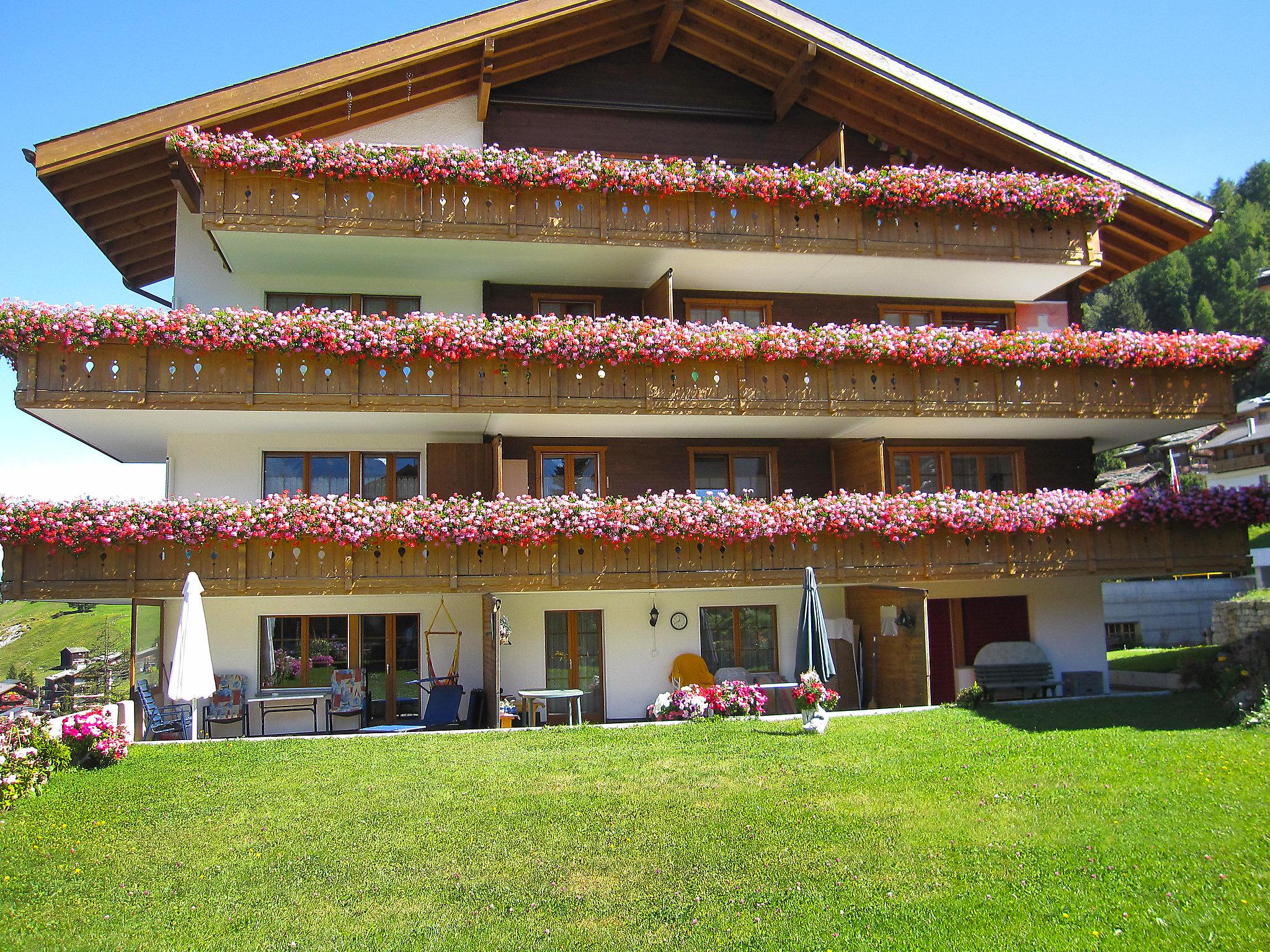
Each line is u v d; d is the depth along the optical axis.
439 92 19.22
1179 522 19.84
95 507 15.53
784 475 20.81
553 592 18.86
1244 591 35.06
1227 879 9.00
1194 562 19.98
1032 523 19.02
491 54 18.36
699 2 19.88
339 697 17.62
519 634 18.94
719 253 18.69
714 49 20.91
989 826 10.56
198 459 18.44
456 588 16.83
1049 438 22.17
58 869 9.92
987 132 21.44
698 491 20.38
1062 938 8.17
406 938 8.55
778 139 21.31
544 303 19.97
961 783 12.03
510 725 16.91
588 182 17.89
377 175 17.06
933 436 21.41
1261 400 47.41
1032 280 21.00
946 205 19.64
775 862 9.87
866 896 9.07
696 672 19.14
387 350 16.86
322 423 17.91
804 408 18.73
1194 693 17.89
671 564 17.73
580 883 9.53
